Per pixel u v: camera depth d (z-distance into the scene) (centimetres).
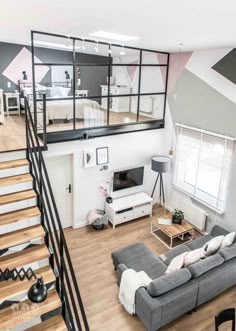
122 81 815
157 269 470
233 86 518
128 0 233
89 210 666
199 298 418
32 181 378
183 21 295
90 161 617
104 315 426
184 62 615
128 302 414
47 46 814
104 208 688
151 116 707
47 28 422
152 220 641
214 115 566
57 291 287
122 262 486
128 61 778
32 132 453
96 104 668
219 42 438
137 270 467
